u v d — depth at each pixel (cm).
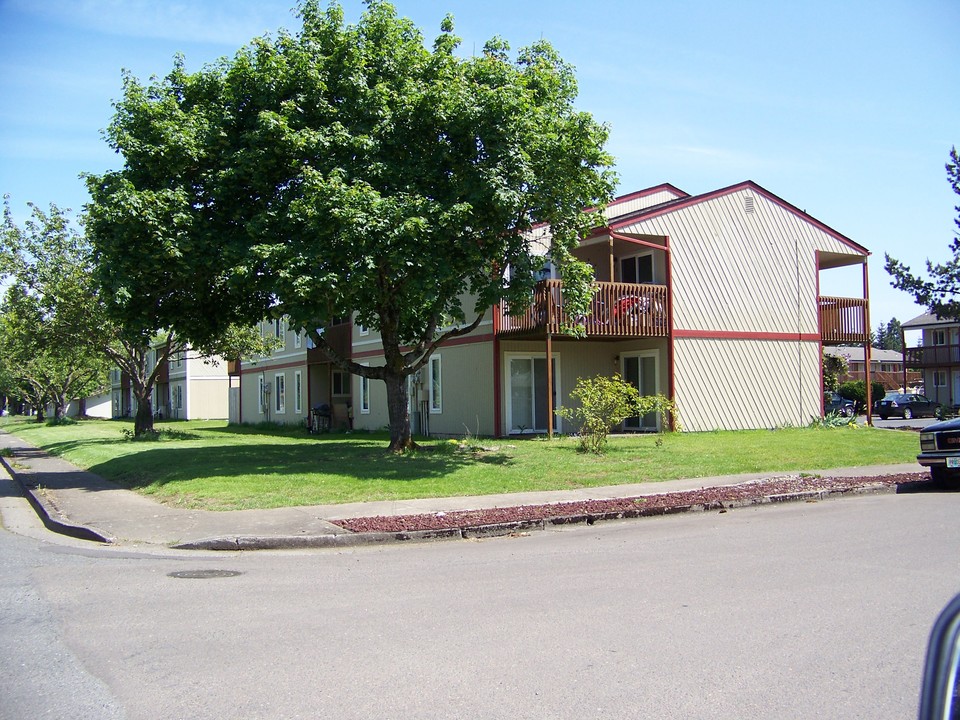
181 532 1032
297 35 1616
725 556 860
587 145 1545
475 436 2295
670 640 563
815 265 2697
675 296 2406
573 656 531
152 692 473
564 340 2453
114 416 7494
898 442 2106
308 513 1135
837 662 515
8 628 605
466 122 1497
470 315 2481
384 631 593
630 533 1040
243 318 1873
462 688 476
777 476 1521
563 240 1694
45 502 1335
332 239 1437
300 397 3753
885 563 809
